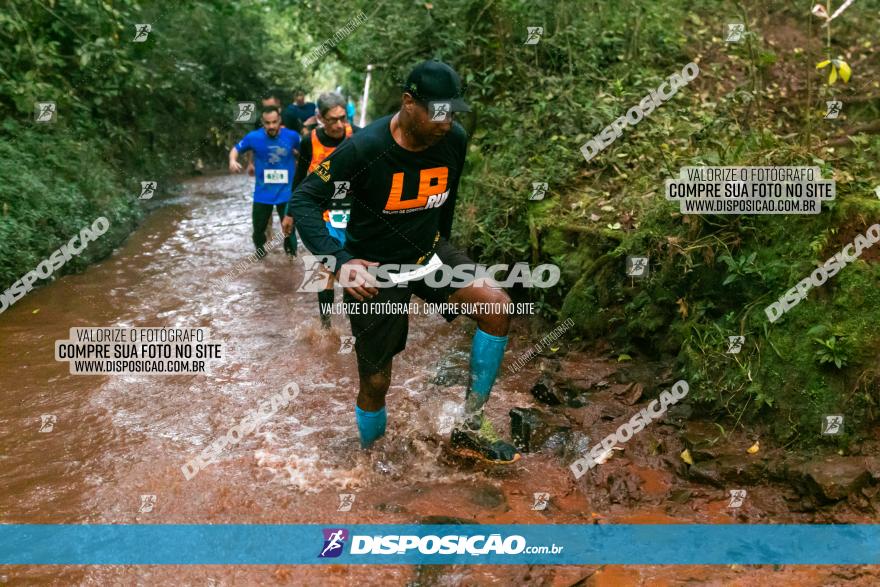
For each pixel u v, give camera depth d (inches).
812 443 136.2
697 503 130.0
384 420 149.1
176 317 233.9
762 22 307.0
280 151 278.8
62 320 231.1
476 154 275.7
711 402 152.3
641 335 182.5
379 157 128.3
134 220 365.4
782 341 145.0
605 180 229.1
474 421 144.4
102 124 414.0
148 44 411.5
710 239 166.7
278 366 195.6
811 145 183.3
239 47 578.2
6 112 335.3
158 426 163.5
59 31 360.5
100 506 133.5
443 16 306.2
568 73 283.1
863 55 284.4
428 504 132.4
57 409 171.6
